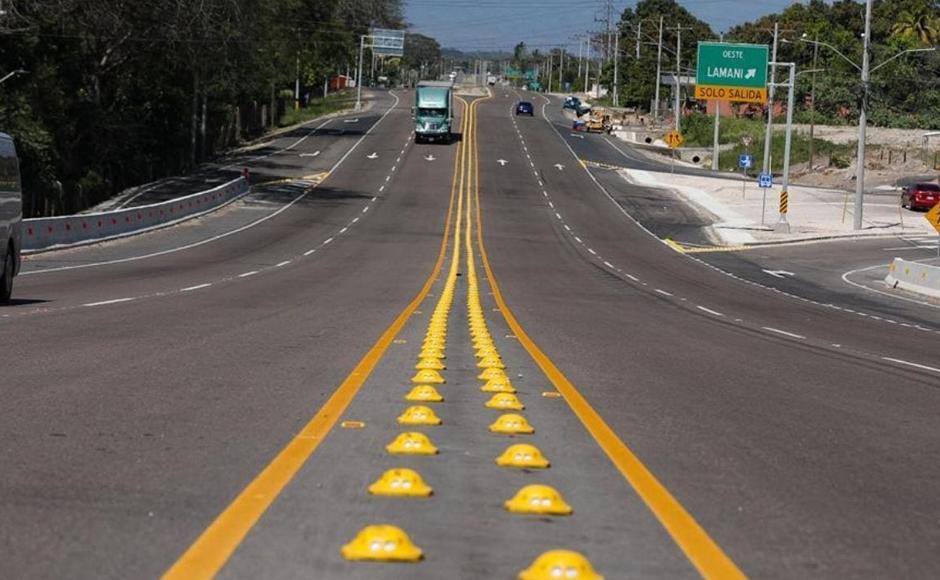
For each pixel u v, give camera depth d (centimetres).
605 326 2009
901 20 13925
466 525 609
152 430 874
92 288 2467
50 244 3647
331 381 1158
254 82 8594
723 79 7444
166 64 6812
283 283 2844
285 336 1608
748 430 980
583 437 891
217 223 5078
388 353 1423
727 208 6825
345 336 1630
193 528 596
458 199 6531
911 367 1622
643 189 7469
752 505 700
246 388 1099
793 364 1552
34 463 751
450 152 8781
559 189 7225
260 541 568
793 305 3050
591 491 705
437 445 833
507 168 8069
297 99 12512
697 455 853
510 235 5156
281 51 10488
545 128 11188
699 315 2442
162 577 507
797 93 12231
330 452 796
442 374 1243
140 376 1165
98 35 5847
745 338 1933
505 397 1030
